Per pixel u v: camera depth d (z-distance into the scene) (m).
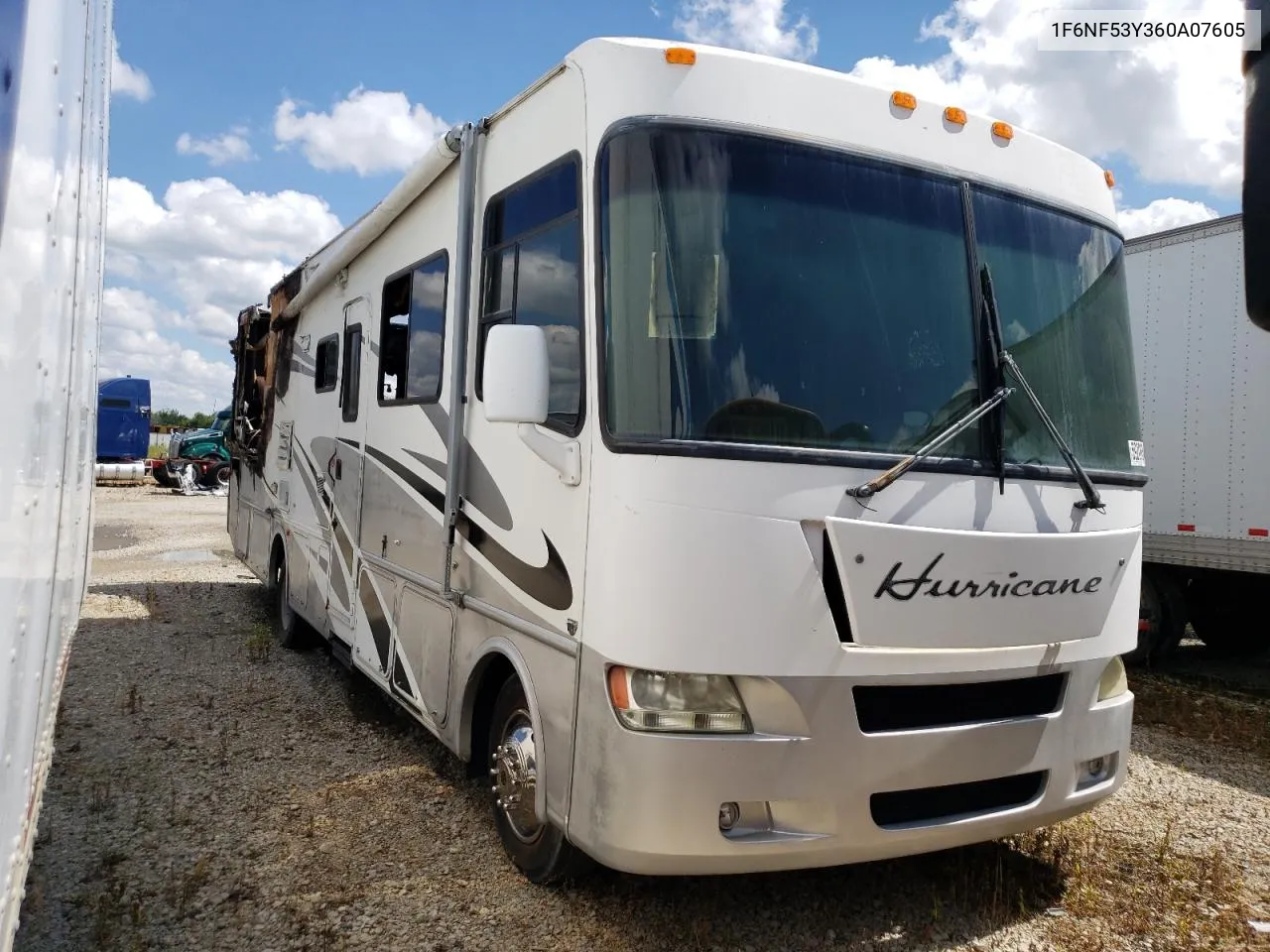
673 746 2.83
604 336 3.04
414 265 4.83
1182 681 7.75
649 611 2.85
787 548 2.87
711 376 2.91
